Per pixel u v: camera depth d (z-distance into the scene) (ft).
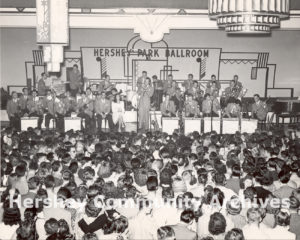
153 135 39.78
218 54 66.54
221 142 37.86
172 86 61.72
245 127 54.49
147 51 66.33
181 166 28.58
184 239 16.63
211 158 29.86
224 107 60.90
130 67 66.49
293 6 55.31
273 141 38.24
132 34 65.92
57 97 59.47
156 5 57.77
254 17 30.66
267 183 21.33
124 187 22.52
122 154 30.27
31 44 65.92
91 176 23.32
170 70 66.59
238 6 30.45
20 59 66.13
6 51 65.98
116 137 38.32
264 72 67.00
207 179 22.91
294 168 26.37
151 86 60.08
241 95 62.44
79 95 61.77
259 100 58.80
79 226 17.98
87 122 57.72
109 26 58.44
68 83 64.59
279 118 64.13
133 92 62.03
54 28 34.37
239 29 31.68
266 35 66.23
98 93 59.26
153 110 60.49
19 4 57.41
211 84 63.05
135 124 59.47
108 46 66.18
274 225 18.13
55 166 24.18
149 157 30.89
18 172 23.89
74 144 36.83
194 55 66.44
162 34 59.06
